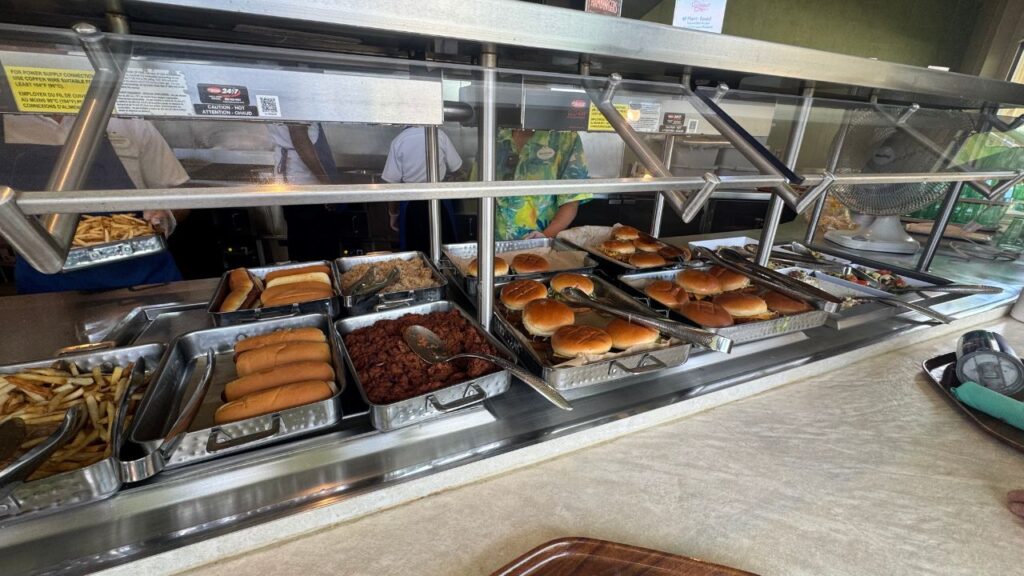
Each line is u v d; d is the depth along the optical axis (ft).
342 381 2.25
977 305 4.35
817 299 3.33
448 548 1.82
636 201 7.63
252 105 1.78
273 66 1.80
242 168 1.70
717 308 3.25
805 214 6.97
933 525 2.07
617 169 2.71
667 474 2.28
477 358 2.44
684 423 2.67
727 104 3.33
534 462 2.29
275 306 2.98
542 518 1.99
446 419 2.27
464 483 2.13
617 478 2.23
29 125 1.43
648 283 3.94
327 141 2.04
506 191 2.05
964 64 13.80
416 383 2.32
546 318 2.97
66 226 1.44
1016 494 2.17
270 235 8.29
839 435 2.64
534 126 2.61
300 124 1.89
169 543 1.63
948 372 3.28
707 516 2.05
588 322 3.31
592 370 2.43
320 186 1.72
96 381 2.25
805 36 11.03
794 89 3.78
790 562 1.86
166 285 3.77
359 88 1.95
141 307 3.24
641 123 2.89
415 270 4.04
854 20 11.38
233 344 2.72
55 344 2.83
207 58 1.70
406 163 2.31
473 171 2.58
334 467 1.99
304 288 3.33
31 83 1.46
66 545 1.59
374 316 2.92
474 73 2.24
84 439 1.91
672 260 4.47
